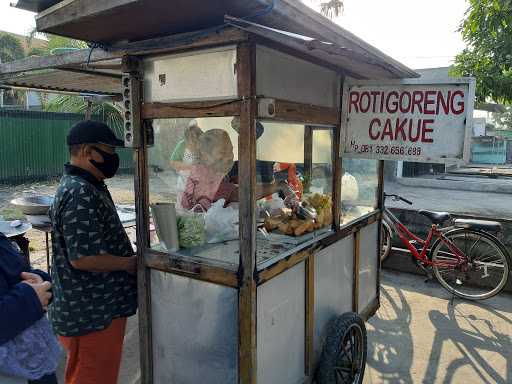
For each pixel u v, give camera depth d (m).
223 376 1.86
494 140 24.48
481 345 3.26
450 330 3.50
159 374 2.09
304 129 2.36
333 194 2.49
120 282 2.09
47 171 13.02
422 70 10.70
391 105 2.32
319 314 2.38
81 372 2.05
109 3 1.51
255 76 1.66
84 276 1.96
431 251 4.33
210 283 1.84
